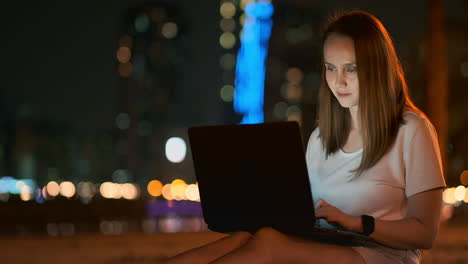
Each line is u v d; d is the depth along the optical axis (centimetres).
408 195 339
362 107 341
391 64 343
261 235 307
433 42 1578
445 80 1595
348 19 348
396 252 335
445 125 1596
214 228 355
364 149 343
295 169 323
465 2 1827
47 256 1011
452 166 2933
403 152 340
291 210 328
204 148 345
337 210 320
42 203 1945
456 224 1722
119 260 934
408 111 345
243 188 339
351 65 344
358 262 317
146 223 2069
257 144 330
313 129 396
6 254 1045
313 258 307
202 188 350
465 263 842
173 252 1019
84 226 1945
